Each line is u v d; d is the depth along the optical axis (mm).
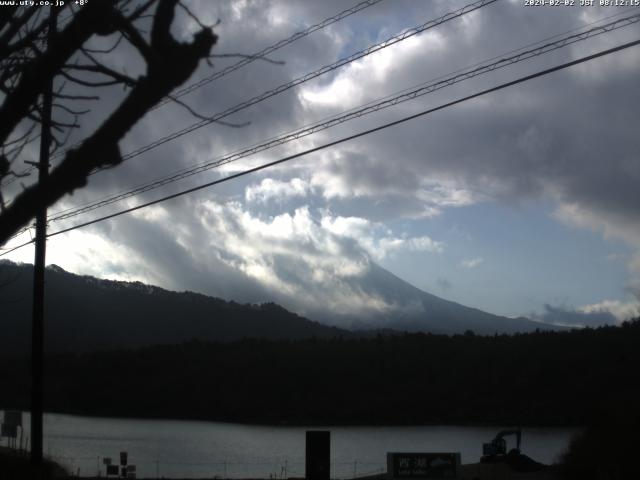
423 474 21375
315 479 23031
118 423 88312
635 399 28172
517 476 29547
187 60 3346
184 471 45625
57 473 24047
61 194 3484
